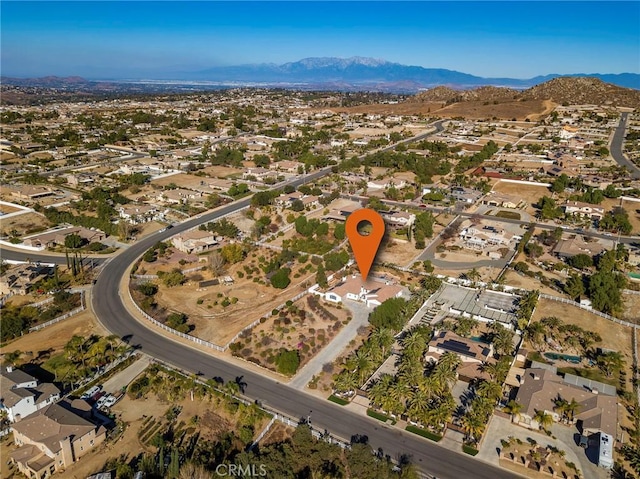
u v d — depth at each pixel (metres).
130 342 119.81
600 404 94.75
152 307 138.12
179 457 83.50
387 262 164.25
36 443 83.88
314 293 141.50
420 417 92.06
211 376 107.06
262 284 151.62
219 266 156.88
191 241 176.25
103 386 103.88
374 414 95.50
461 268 161.75
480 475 81.56
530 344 119.81
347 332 123.50
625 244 182.75
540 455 84.75
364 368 103.81
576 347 118.75
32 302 138.38
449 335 117.94
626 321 130.88
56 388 99.69
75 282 150.75
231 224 189.25
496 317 131.50
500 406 98.31
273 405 97.88
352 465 80.69
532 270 160.25
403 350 114.62
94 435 87.50
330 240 179.12
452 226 197.88
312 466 82.38
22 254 171.88
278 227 195.00
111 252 174.25
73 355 110.94
